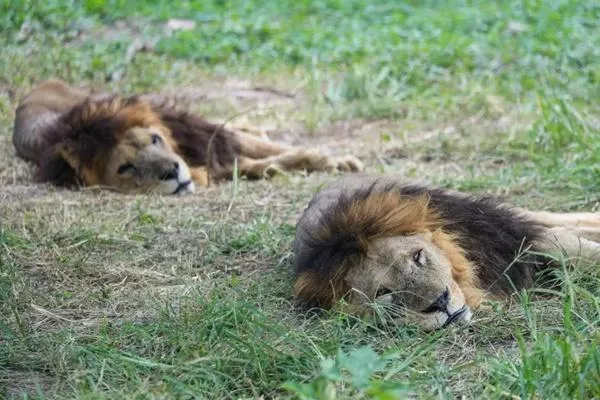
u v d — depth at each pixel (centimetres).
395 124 1652
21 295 955
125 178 1354
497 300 916
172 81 1933
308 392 639
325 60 2019
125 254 1076
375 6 2425
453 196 991
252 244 1094
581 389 686
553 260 956
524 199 1202
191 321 873
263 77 1961
